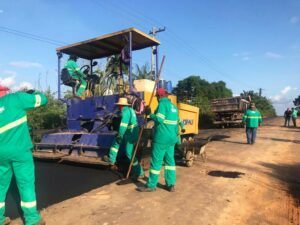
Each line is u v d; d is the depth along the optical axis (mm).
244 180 7328
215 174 7801
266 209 5625
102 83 10211
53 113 13992
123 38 8797
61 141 8406
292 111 26422
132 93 8141
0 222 4504
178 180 7117
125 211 5156
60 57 10008
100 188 6281
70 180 6773
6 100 4332
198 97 27594
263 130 21844
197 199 5871
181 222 4844
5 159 4262
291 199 6215
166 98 6168
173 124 6102
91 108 8953
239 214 5320
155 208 5332
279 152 11602
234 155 10609
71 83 9648
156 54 9578
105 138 7707
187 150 8398
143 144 7613
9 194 5762
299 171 8539
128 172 6918
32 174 4480
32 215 4457
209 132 20250
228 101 24906
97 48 9883
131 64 8344
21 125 4379
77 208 5230
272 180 7547
